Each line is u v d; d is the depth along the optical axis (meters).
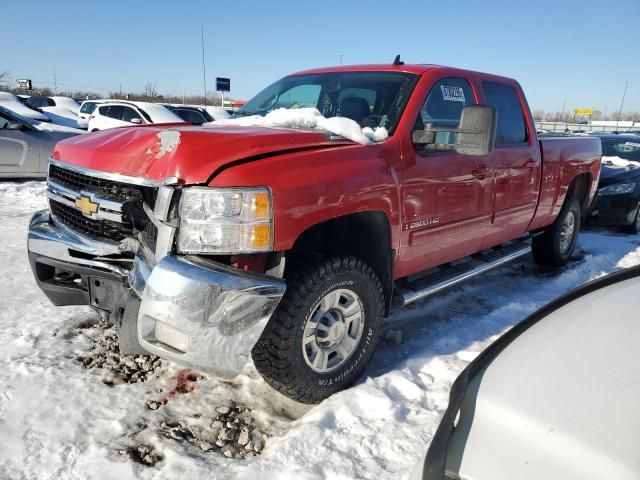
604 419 1.25
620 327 1.60
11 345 3.30
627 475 1.12
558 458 1.21
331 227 3.12
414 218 3.26
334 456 2.36
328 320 2.83
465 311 4.34
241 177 2.37
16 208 7.62
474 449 1.34
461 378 1.69
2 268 4.84
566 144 5.13
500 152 4.03
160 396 2.87
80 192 2.83
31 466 2.28
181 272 2.28
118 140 2.82
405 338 3.75
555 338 1.63
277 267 2.52
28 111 16.11
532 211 4.73
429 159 3.32
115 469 2.27
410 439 2.51
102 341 3.44
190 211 2.35
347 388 3.01
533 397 1.39
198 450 2.45
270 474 2.22
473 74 4.02
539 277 5.42
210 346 2.30
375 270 3.18
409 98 3.39
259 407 2.84
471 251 4.11
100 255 2.81
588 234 7.87
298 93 4.03
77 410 2.68
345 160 2.79
